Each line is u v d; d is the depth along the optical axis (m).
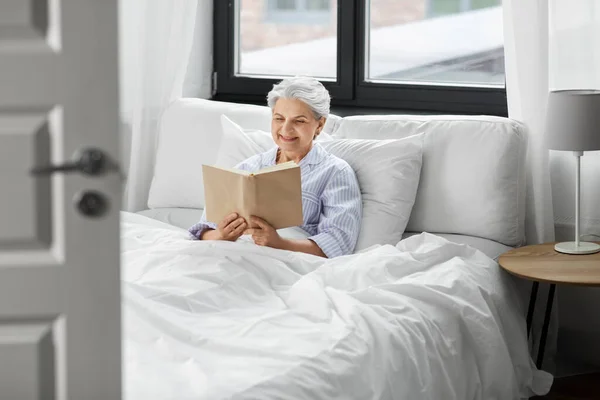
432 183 3.69
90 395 2.09
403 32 4.54
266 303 2.94
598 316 3.90
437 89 4.44
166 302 2.78
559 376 3.91
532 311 3.63
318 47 4.73
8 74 2.00
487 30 4.37
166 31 4.31
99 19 1.99
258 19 4.82
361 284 3.06
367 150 3.66
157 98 4.39
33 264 2.04
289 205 3.16
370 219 3.54
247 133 3.93
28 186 2.03
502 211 3.62
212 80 4.89
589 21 3.71
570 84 3.78
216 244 3.15
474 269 3.31
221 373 2.37
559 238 3.91
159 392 2.22
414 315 2.93
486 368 3.10
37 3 1.99
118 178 2.03
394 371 2.70
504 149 3.64
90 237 2.04
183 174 4.07
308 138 3.53
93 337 2.07
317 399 2.40
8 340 2.05
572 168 3.83
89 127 2.01
